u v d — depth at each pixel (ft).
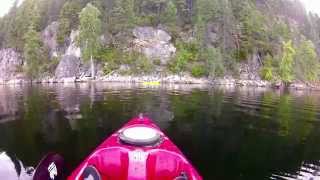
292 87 255.29
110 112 83.66
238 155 49.62
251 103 111.45
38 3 382.01
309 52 343.46
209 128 67.56
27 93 139.33
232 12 334.03
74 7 340.39
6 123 69.31
